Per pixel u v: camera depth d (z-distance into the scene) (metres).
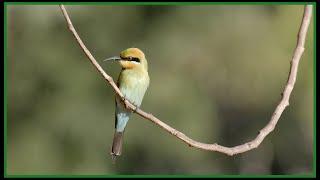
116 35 15.12
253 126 15.84
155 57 15.07
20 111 14.98
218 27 15.04
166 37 15.17
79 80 14.84
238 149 4.93
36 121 14.92
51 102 14.89
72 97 14.83
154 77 14.91
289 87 5.02
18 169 14.71
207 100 15.05
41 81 14.89
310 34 13.85
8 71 14.88
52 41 14.85
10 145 14.95
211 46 15.04
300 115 15.35
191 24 15.17
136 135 15.01
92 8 14.95
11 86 14.91
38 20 14.71
